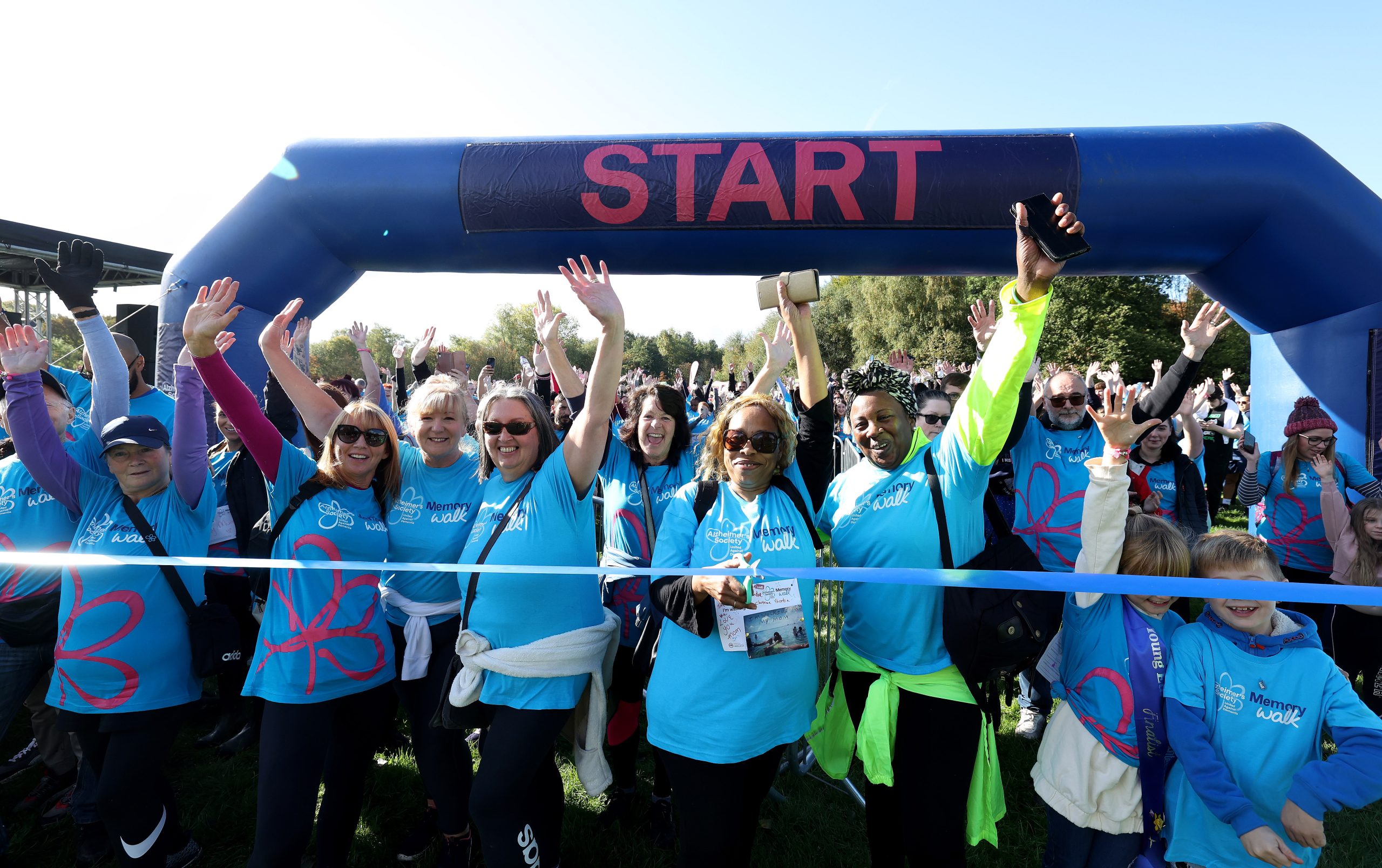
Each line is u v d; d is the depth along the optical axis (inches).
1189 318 1088.8
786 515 81.8
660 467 127.5
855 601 84.0
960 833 75.9
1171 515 155.7
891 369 85.7
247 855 110.3
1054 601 76.0
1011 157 189.8
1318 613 155.7
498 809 80.6
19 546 103.7
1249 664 71.7
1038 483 134.6
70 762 124.5
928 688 77.9
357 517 94.9
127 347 149.9
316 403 109.5
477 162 199.3
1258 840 64.3
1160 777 73.5
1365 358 189.0
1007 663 74.0
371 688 92.2
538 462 93.6
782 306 99.1
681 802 76.0
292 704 86.3
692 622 74.2
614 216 197.5
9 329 93.7
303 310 215.2
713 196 193.9
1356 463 159.3
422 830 109.3
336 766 95.0
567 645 84.0
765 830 114.8
